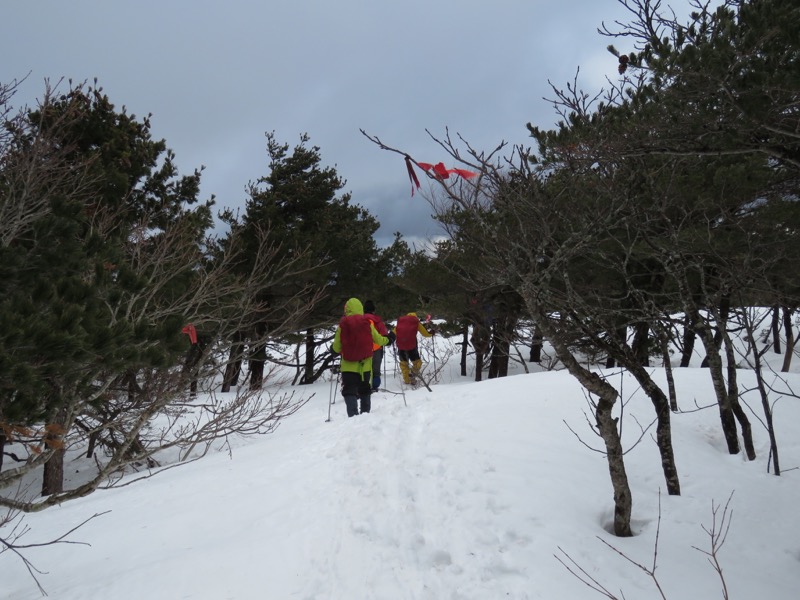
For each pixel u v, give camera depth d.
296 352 16.48
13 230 4.36
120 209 7.98
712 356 4.56
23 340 2.70
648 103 4.31
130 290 3.79
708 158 6.16
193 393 8.63
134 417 6.75
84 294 3.24
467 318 13.53
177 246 7.89
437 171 2.57
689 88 3.51
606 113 4.10
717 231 5.82
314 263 14.45
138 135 10.09
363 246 16.50
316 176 16.36
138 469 8.23
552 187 3.86
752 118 3.12
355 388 7.54
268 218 14.41
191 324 6.91
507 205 2.96
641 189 5.05
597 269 8.80
